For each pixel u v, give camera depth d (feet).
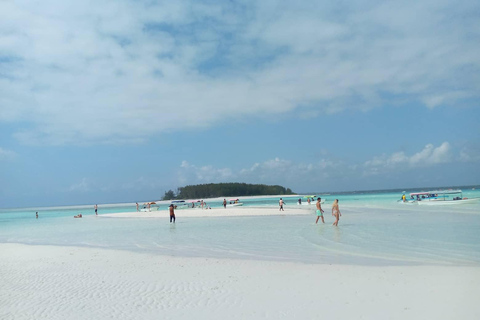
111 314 24.44
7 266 45.14
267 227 80.69
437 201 146.10
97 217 176.55
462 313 21.76
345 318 21.83
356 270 33.99
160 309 25.05
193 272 36.32
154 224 107.86
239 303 25.53
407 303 23.97
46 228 113.80
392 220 83.56
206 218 125.49
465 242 49.06
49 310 25.90
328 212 125.70
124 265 41.96
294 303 25.00
